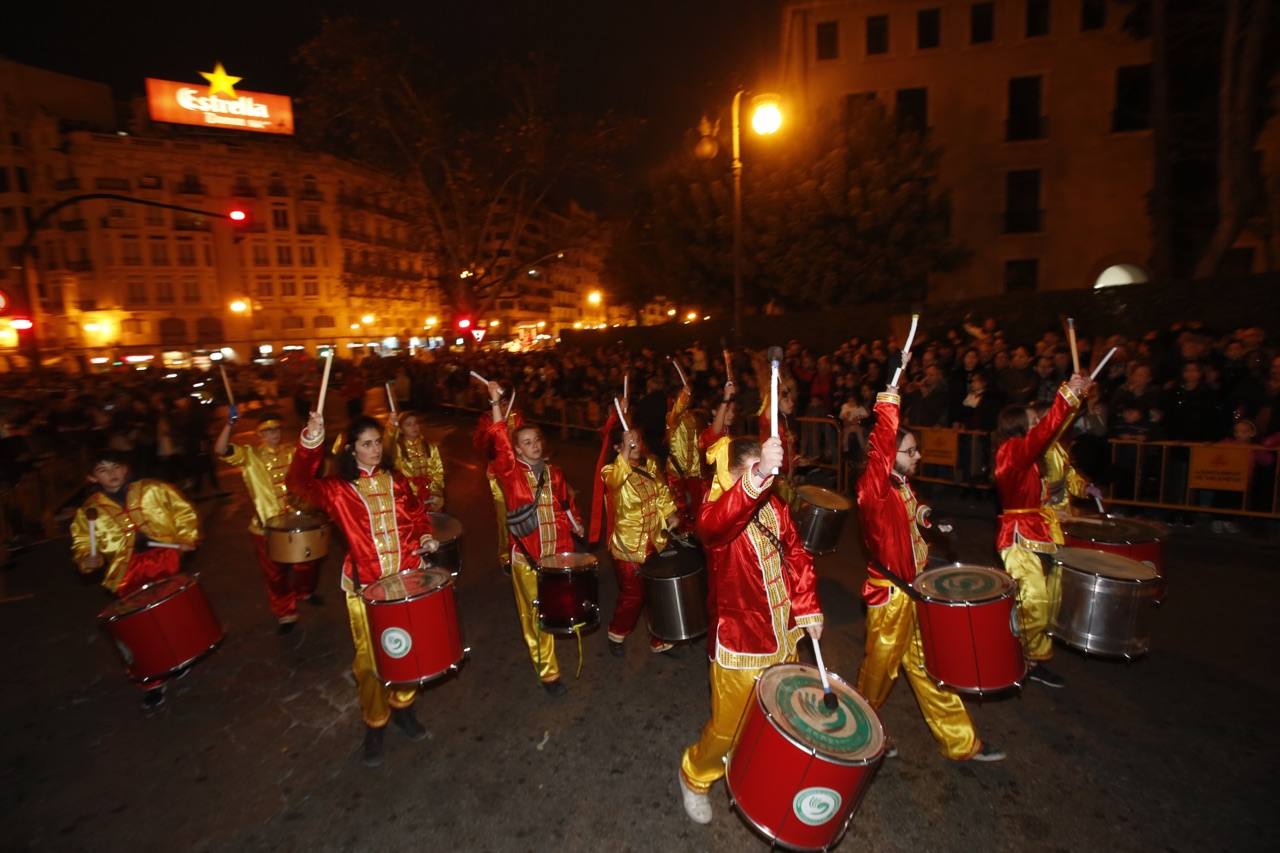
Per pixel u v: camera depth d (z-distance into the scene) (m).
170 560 4.88
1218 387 7.55
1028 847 3.16
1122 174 21.25
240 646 5.61
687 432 6.70
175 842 3.44
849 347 13.00
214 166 51.31
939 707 3.57
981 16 22.08
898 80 22.73
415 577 3.75
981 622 3.17
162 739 4.34
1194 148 18.64
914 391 9.80
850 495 9.36
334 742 4.22
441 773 3.86
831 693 2.68
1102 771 3.63
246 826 3.52
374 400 26.77
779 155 19.70
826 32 23.11
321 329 55.81
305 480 3.71
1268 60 16.27
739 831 3.33
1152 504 7.43
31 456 10.03
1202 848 3.12
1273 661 4.62
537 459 4.58
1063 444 4.68
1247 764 3.64
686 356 16.38
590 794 3.64
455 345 41.66
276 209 53.31
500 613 6.02
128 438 9.98
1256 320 12.27
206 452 11.48
